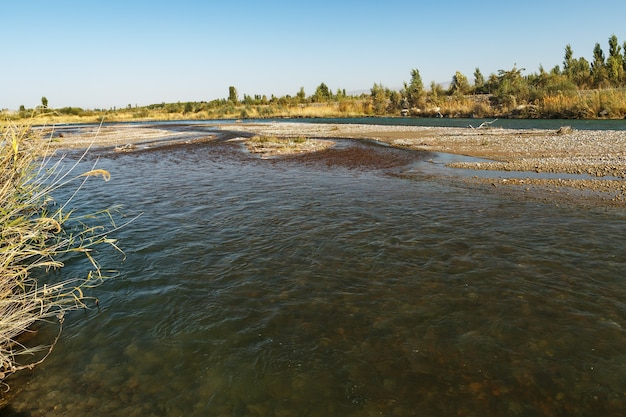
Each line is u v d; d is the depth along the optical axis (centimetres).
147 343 556
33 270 789
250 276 750
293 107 8500
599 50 6381
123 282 738
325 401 441
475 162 1925
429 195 1326
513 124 3809
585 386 446
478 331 555
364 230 982
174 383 477
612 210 1077
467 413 417
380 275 736
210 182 1669
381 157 2225
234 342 552
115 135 4350
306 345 541
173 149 3002
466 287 679
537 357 498
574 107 4128
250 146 2936
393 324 582
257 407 437
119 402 450
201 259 834
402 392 450
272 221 1080
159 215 1171
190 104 9612
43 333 590
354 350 527
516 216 1059
